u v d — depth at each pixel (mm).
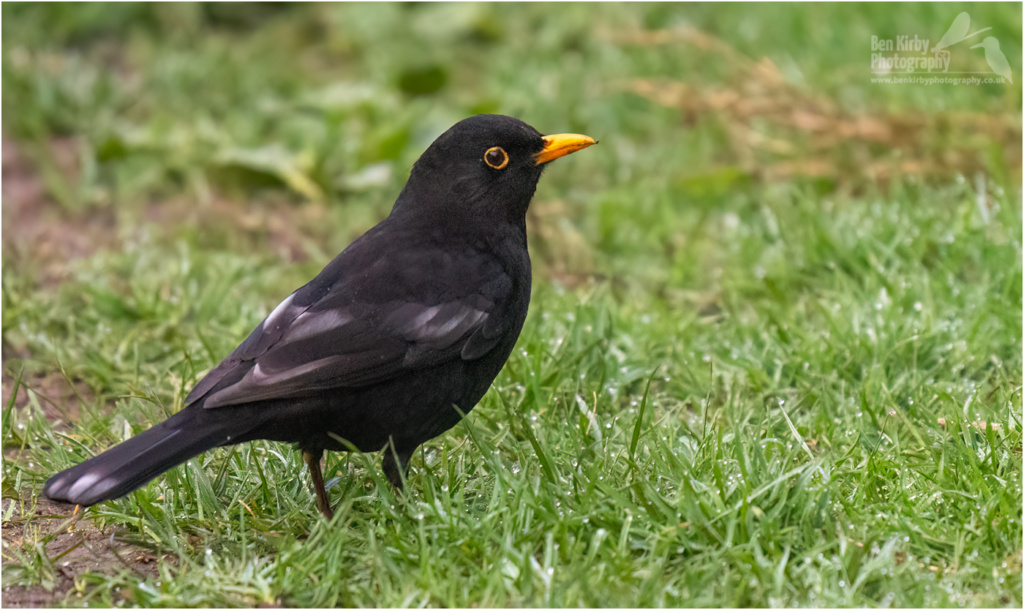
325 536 7098
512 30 18219
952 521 7184
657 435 8227
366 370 7180
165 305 11234
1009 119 13203
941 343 9750
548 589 6469
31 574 7023
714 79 15812
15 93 16266
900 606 6344
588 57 17047
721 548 6801
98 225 14000
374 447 7574
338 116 15461
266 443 8492
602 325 10227
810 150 13828
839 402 9008
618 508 7113
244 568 6949
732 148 14562
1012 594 6512
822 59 15648
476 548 6887
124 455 6617
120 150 14867
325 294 7445
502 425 8750
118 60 18062
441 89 16500
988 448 7969
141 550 7383
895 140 13477
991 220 11672
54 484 6469
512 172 8023
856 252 11430
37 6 18609
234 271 11914
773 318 10250
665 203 13312
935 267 11273
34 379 10398
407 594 6520
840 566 6613
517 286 7961
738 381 9516
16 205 14305
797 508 7062
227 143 15164
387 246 7762
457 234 7914
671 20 17219
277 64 17734
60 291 11836
